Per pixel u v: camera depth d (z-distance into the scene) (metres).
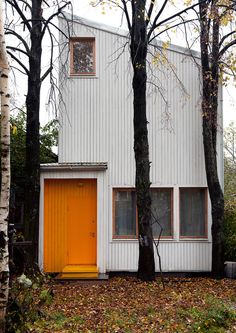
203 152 13.36
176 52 13.46
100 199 12.57
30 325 6.47
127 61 13.40
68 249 12.91
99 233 12.47
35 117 12.34
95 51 13.45
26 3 11.95
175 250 13.04
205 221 13.27
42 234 12.55
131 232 13.17
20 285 6.46
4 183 6.41
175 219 13.14
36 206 12.22
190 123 13.40
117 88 13.39
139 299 9.48
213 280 12.05
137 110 11.70
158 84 13.44
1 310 5.98
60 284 11.37
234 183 22.27
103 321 7.67
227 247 12.97
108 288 10.79
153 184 13.27
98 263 12.34
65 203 12.98
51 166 12.44
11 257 7.32
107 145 13.30
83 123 13.34
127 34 13.30
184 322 7.46
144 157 11.70
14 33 11.59
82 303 9.12
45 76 12.46
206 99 12.48
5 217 6.33
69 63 13.42
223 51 12.22
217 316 7.39
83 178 12.69
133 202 13.25
